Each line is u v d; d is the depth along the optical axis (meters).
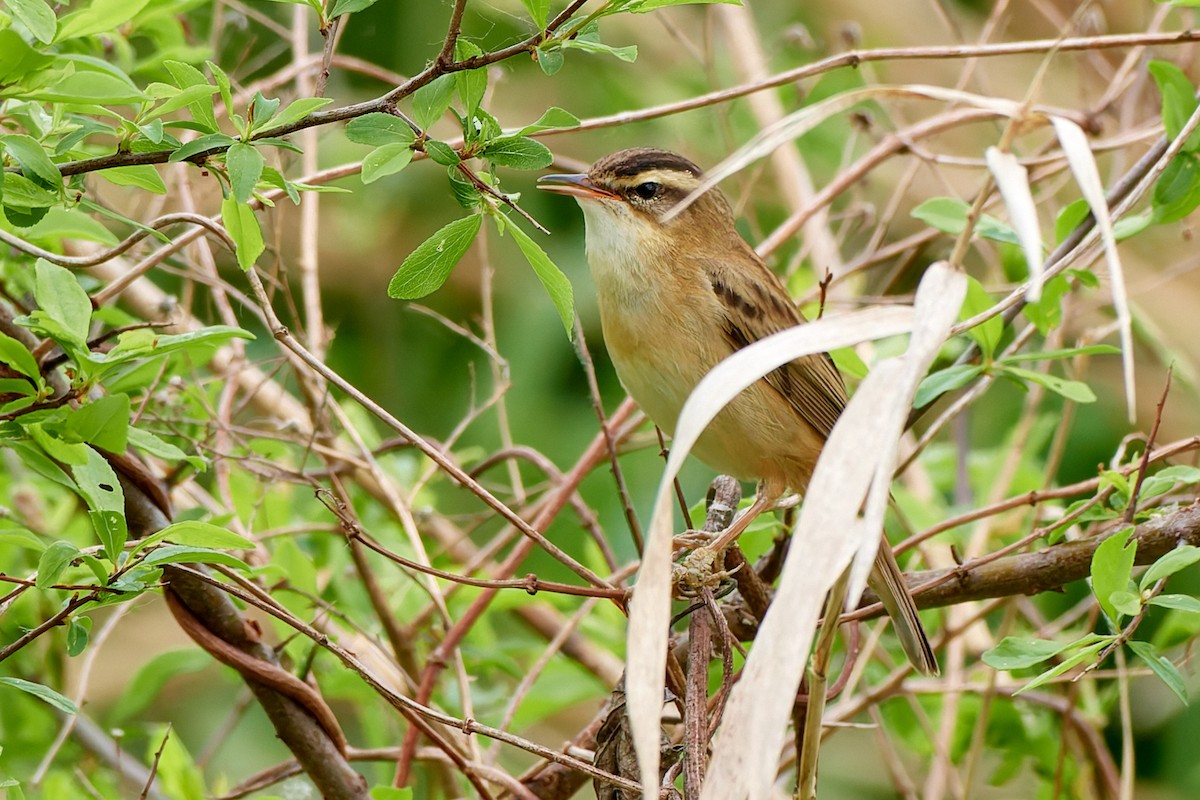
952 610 10.29
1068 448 12.75
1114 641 6.50
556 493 9.27
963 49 8.26
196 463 6.29
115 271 8.96
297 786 9.30
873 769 11.80
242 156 5.33
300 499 10.56
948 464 11.26
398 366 13.20
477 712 9.82
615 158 8.80
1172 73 7.84
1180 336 12.87
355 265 13.31
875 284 12.90
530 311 13.14
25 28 5.25
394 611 9.80
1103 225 4.62
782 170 12.13
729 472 8.62
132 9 5.43
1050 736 9.79
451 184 5.66
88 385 5.85
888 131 11.91
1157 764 11.62
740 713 4.59
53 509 10.22
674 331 8.52
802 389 8.38
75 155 6.16
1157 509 7.68
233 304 10.73
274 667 7.06
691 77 13.49
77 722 9.18
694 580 7.13
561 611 10.55
